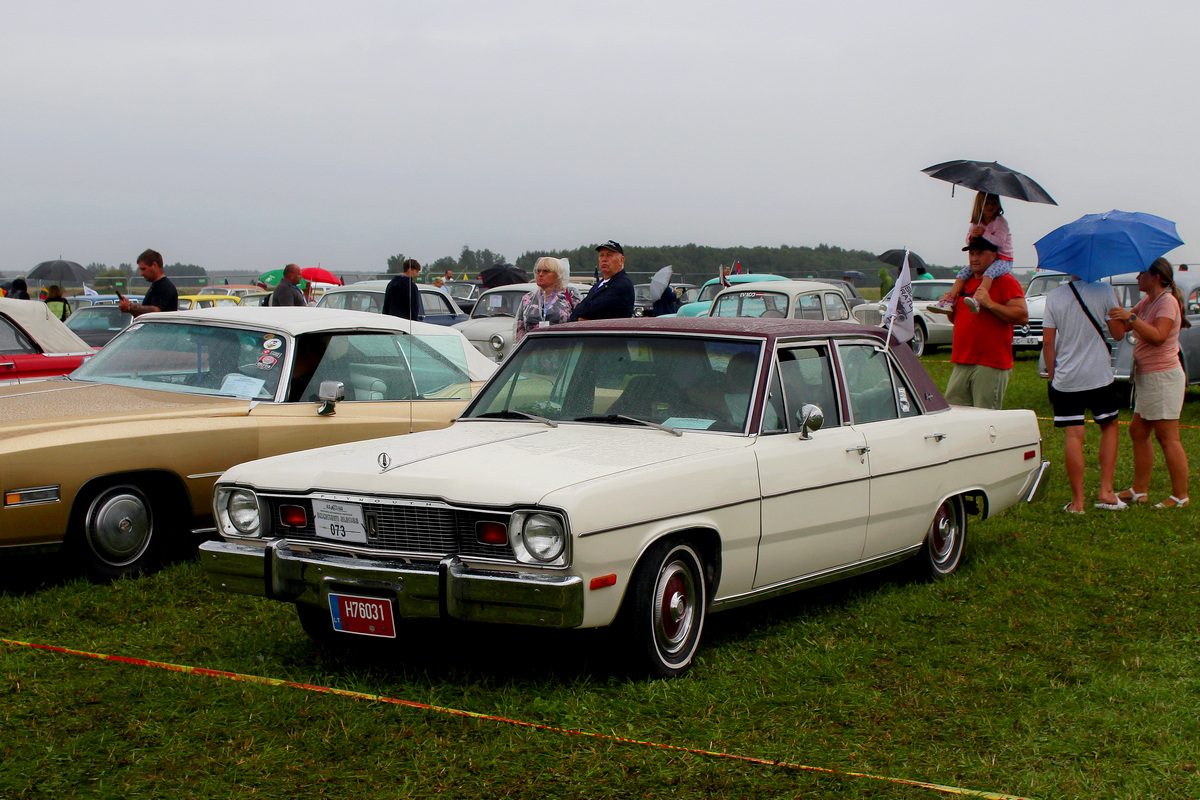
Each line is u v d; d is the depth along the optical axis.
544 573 3.77
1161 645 4.70
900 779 3.34
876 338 5.55
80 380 6.62
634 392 4.89
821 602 5.35
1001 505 6.27
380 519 4.07
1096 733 3.74
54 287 17.72
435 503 3.93
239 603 5.23
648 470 4.05
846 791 3.27
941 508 5.78
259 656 4.45
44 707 3.86
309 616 4.62
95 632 4.75
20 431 5.34
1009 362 7.59
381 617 3.98
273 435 6.01
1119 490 8.34
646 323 5.15
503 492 3.83
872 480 5.09
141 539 5.63
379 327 6.86
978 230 7.71
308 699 3.94
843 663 4.39
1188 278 13.73
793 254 56.38
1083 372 7.40
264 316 6.69
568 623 3.71
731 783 3.30
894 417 5.52
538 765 3.42
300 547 4.27
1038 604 5.32
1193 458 9.76
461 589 3.81
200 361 6.49
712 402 4.73
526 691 4.04
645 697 3.96
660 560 4.06
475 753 3.48
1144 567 6.00
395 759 3.46
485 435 4.73
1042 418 12.73
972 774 3.39
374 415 6.51
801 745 3.60
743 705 3.94
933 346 23.56
